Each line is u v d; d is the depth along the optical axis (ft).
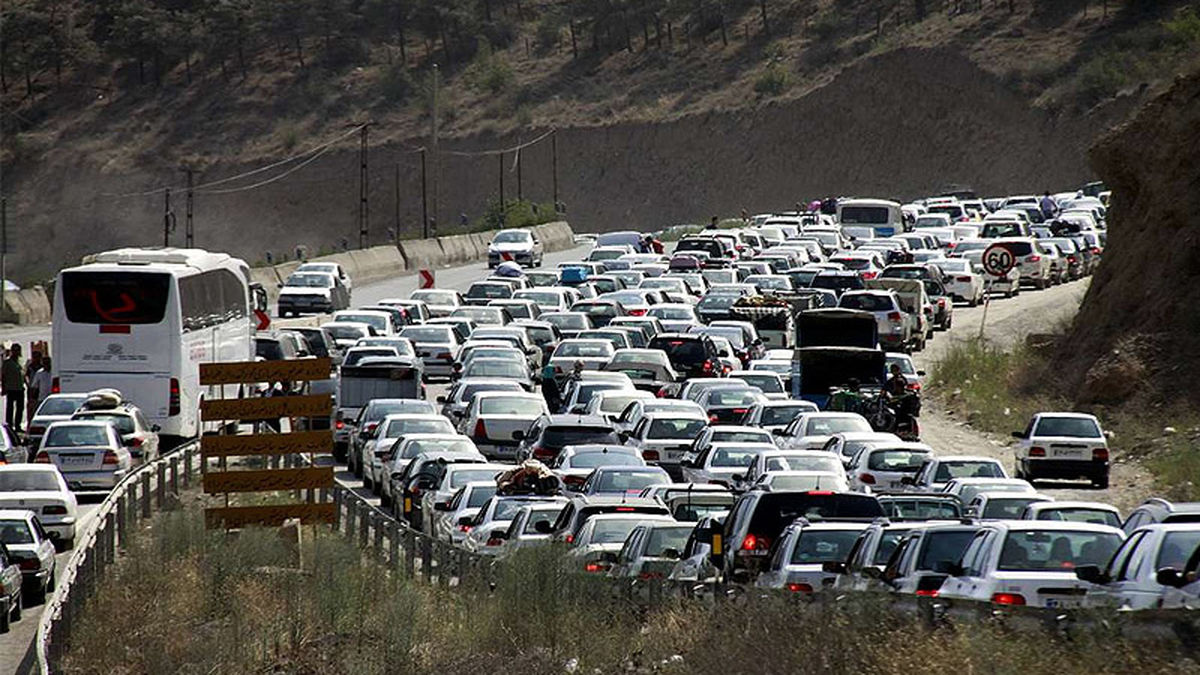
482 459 406.21
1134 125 610.65
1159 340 545.85
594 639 240.73
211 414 364.38
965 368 645.10
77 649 266.98
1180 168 583.99
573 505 303.07
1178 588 182.39
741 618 205.67
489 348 592.19
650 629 236.43
